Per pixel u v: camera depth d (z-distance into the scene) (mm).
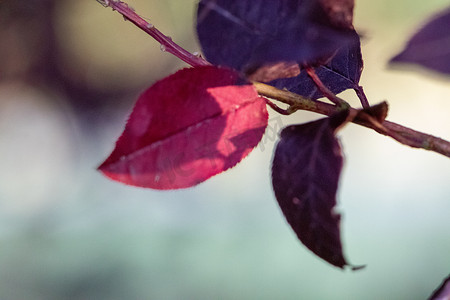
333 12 428
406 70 393
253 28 438
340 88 473
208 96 460
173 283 2803
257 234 3100
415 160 4023
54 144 4336
